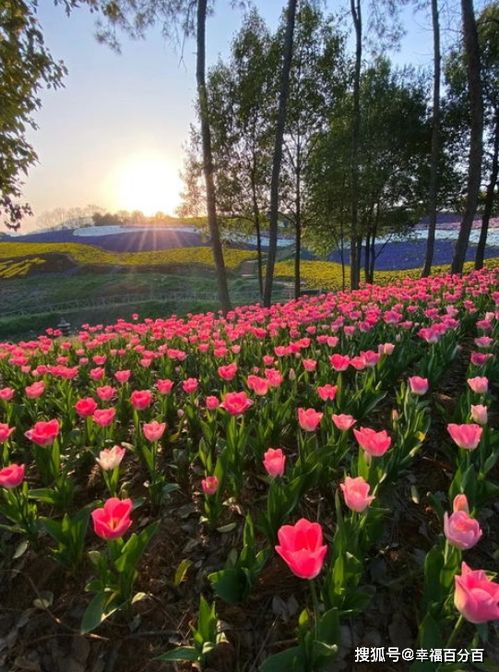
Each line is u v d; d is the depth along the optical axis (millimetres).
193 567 2252
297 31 13625
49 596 2172
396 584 1999
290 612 1949
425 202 20172
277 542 2098
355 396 3055
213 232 12695
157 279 38250
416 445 2471
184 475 2801
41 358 5617
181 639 1894
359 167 15797
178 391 4434
